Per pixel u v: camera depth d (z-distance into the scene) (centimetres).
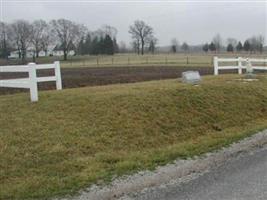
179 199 642
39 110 1064
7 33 11331
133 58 9144
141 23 12794
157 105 1181
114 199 649
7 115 1022
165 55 11044
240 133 1116
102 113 1070
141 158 854
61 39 11638
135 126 1037
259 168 809
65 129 953
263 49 11800
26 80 1158
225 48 13350
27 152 823
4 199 636
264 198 634
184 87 1385
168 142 1010
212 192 669
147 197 655
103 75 3459
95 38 12444
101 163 809
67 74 3709
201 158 883
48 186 684
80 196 654
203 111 1241
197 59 7894
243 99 1440
